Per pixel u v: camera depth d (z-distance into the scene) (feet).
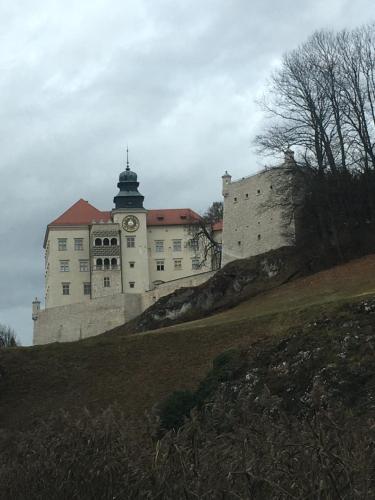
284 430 56.24
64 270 412.57
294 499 50.93
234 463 55.72
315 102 311.27
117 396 190.08
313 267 291.17
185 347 205.67
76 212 428.15
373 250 285.84
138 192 427.74
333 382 137.08
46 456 74.49
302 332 165.07
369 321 159.33
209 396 152.76
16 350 222.28
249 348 171.32
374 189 298.15
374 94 314.76
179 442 62.18
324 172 303.07
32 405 194.59
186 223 430.61
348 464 50.24
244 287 299.99
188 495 58.34
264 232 326.24
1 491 78.74
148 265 421.59
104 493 66.95
